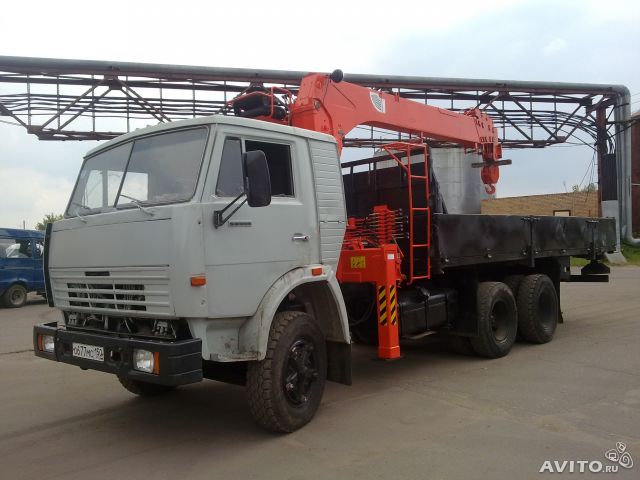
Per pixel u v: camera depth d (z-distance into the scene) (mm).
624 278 18984
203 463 4199
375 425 4910
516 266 8680
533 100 21984
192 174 4336
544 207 33281
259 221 4578
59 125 16422
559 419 4887
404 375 6746
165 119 17297
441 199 6984
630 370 6551
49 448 4637
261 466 4102
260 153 4223
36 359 8570
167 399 6031
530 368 6809
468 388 6008
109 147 5121
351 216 7855
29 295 21844
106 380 6984
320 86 6527
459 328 7375
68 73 15445
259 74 16844
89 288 4828
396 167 7180
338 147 6645
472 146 9523
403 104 7895
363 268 6109
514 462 4008
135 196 4660
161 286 4191
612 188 24609
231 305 4309
